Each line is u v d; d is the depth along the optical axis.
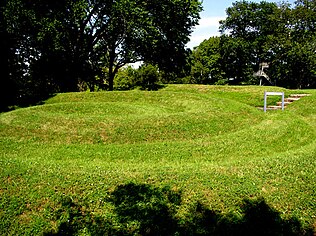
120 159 11.20
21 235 7.09
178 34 31.23
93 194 7.89
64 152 11.68
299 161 9.60
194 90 28.59
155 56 32.72
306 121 15.56
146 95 21.53
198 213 7.47
